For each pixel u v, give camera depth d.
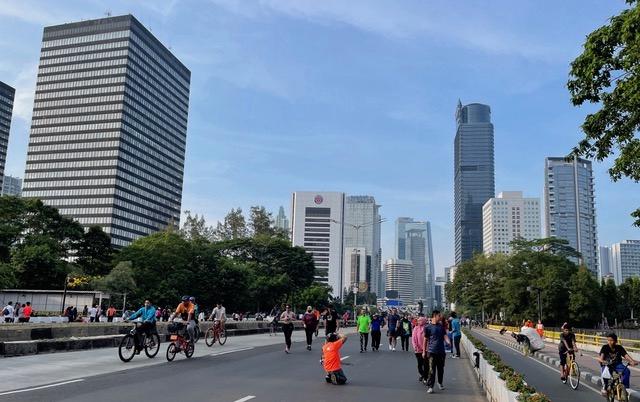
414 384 14.31
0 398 10.07
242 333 35.34
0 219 65.06
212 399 10.71
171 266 71.88
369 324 26.17
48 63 171.75
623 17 12.48
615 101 13.26
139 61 170.75
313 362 18.83
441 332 13.35
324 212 181.50
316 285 105.00
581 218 176.75
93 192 160.25
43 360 16.08
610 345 12.88
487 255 106.19
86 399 10.20
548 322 80.50
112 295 60.19
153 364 16.30
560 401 13.38
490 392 11.30
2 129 187.75
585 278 77.19
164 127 185.62
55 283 63.41
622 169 13.70
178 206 194.62
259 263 92.31
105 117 163.25
